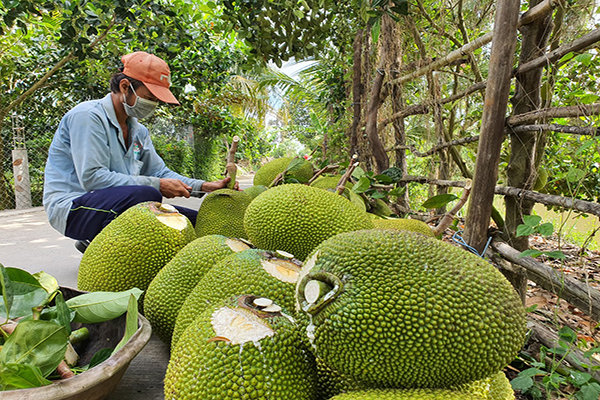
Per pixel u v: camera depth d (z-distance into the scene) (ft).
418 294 2.68
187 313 3.81
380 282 2.78
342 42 11.05
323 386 3.23
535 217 4.51
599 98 6.14
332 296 2.82
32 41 17.87
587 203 4.37
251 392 2.73
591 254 11.09
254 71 9.45
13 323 3.73
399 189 8.19
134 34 13.09
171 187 7.60
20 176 18.98
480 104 11.75
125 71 7.31
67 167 7.54
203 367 2.81
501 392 3.22
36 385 2.86
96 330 4.46
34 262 9.19
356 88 12.17
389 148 11.07
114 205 6.84
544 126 5.21
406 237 3.06
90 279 5.00
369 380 2.89
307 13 8.14
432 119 9.97
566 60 5.90
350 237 3.19
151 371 4.45
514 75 5.79
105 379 2.91
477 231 5.78
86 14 11.64
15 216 16.78
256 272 3.80
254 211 5.15
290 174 8.57
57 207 7.13
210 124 31.04
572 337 4.28
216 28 9.06
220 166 38.73
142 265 4.93
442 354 2.63
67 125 7.44
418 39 9.48
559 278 4.71
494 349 2.68
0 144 19.79
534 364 4.17
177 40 13.32
